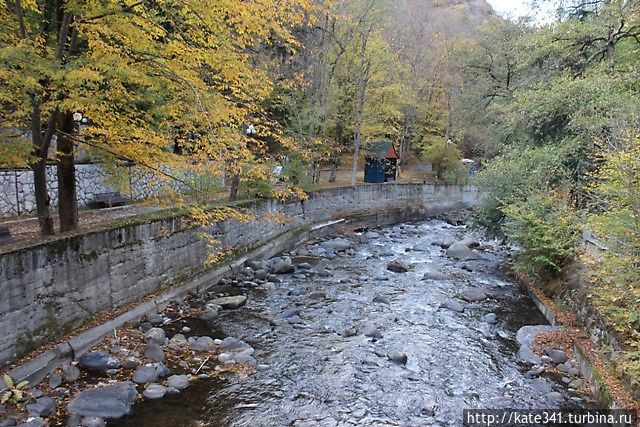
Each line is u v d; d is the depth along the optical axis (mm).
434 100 35938
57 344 6566
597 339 7520
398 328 9195
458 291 11914
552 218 10531
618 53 14969
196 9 6875
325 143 20938
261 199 14969
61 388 5910
